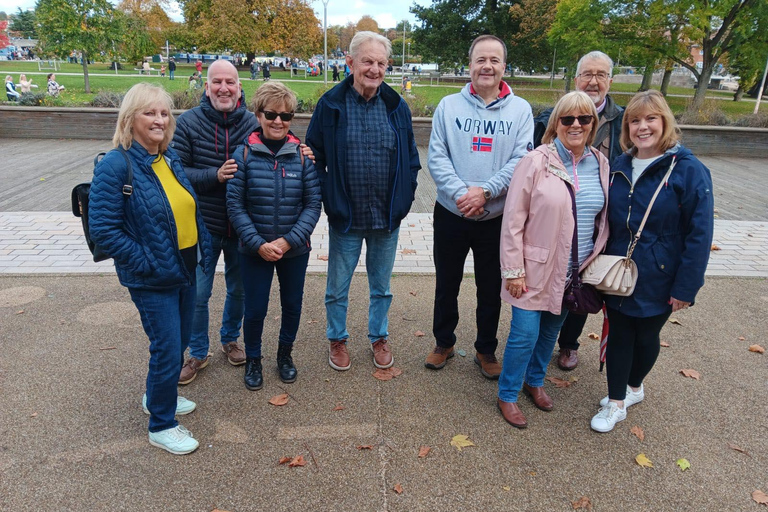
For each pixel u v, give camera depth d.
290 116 2.88
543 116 3.45
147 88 2.38
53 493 2.38
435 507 2.37
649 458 2.73
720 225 7.10
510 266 2.73
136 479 2.49
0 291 4.55
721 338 4.04
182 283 2.55
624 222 2.70
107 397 3.11
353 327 4.12
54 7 21.03
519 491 2.48
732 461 2.72
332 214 3.14
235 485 2.47
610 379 2.94
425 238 6.40
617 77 48.00
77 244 5.74
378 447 2.76
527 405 3.18
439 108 3.20
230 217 2.94
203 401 3.11
